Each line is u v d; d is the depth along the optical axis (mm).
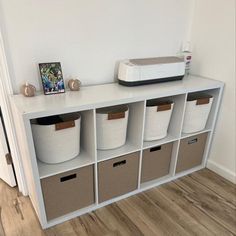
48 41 1413
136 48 1760
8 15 1256
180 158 1852
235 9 1594
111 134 1492
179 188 1797
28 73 1418
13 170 1702
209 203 1655
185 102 1622
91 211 1560
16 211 1549
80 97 1365
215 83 1722
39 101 1283
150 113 1553
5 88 1370
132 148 1587
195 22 1892
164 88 1575
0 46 1271
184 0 1817
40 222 1436
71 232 1403
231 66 1696
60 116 1426
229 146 1838
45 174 1281
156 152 1718
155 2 1699
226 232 1435
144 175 1748
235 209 1608
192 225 1477
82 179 1446
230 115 1781
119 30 1634
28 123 1116
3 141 1571
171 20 1829
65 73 1539
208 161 2018
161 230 1435
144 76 1604
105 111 1507
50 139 1273
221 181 1882
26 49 1364
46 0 1325
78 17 1453
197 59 1941
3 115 1468
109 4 1527
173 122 1761
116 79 1759
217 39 1749
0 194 1697
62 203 1439
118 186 1620
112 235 1393
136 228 1444
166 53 1921
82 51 1547
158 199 1682
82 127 1471
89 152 1471
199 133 1851
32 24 1334
